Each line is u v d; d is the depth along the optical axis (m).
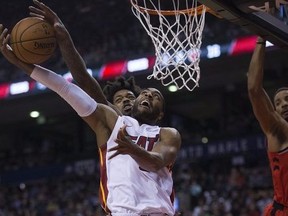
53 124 20.70
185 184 16.17
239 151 16.34
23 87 17.31
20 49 3.44
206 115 19.73
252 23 3.93
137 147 3.20
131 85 4.30
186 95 18.09
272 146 4.00
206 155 16.83
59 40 3.65
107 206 3.39
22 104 17.89
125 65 16.09
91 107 3.49
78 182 18.62
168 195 3.47
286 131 4.00
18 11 11.97
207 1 3.70
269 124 4.00
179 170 17.30
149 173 3.42
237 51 15.04
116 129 3.47
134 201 3.32
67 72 15.75
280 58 15.27
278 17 4.25
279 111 4.20
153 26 5.56
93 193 17.56
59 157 19.39
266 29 3.98
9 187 19.48
